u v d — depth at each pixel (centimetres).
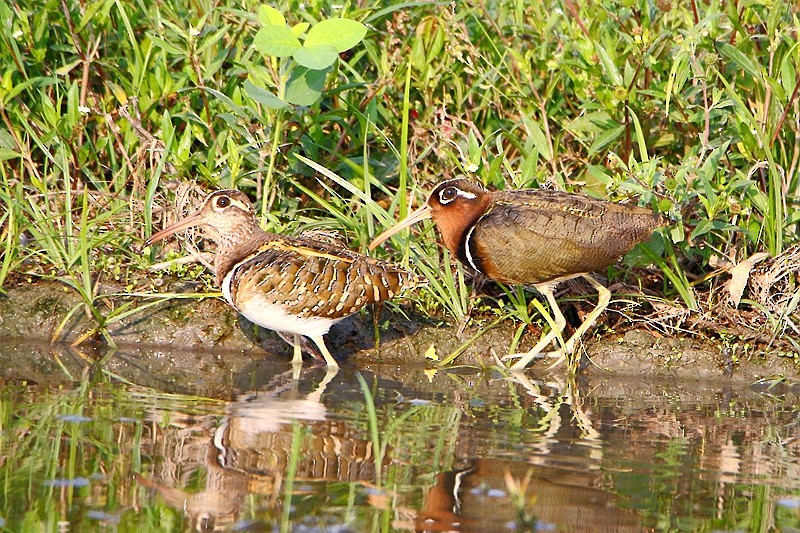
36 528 687
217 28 1265
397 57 1253
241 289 1080
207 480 773
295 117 1212
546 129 1235
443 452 847
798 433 947
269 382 1060
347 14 1230
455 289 1198
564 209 1088
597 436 910
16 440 838
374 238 1197
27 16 1253
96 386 1012
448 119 1289
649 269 1229
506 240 1091
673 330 1188
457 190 1120
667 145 1270
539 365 1174
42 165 1273
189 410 937
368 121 1194
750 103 1251
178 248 1239
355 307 1098
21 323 1171
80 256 1191
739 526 724
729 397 1088
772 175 1155
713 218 1138
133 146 1257
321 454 833
